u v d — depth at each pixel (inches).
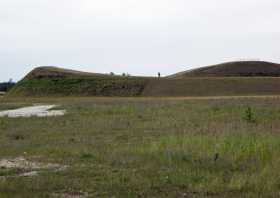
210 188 392.5
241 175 432.1
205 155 538.0
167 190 391.9
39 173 476.1
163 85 4301.2
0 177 458.6
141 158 550.6
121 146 668.7
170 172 463.5
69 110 1605.6
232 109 1307.8
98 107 1692.9
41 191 394.0
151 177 441.7
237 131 774.5
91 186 408.5
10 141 766.5
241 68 6407.5
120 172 469.4
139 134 831.7
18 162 552.1
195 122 1017.5
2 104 2397.9
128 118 1184.8
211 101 2022.6
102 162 536.4
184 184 408.8
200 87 4148.6
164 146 615.8
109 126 987.3
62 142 740.7
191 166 492.7
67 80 4682.6
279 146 567.5
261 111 1199.6
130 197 370.6
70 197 374.0
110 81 4530.0
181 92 4045.3
